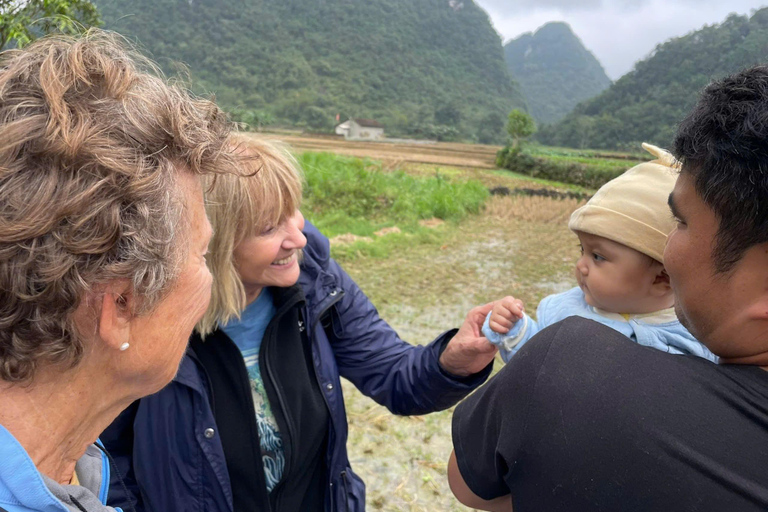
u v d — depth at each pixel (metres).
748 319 0.60
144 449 1.15
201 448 1.17
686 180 0.63
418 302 6.10
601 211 1.23
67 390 0.59
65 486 0.62
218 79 124.31
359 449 3.20
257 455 1.24
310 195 11.20
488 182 25.27
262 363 1.25
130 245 0.53
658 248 1.15
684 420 0.57
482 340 1.27
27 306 0.49
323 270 1.40
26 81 0.52
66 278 0.49
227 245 1.11
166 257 0.57
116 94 0.55
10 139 0.47
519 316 1.24
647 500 0.56
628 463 0.57
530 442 0.64
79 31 0.67
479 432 0.78
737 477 0.53
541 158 36.97
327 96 126.19
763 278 0.57
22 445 0.58
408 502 2.79
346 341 1.47
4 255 0.46
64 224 0.48
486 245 9.69
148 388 0.67
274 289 1.29
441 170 28.66
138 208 0.53
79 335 0.56
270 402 1.26
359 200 11.57
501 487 0.77
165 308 0.62
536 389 0.65
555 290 6.86
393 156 38.34
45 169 0.47
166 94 0.62
